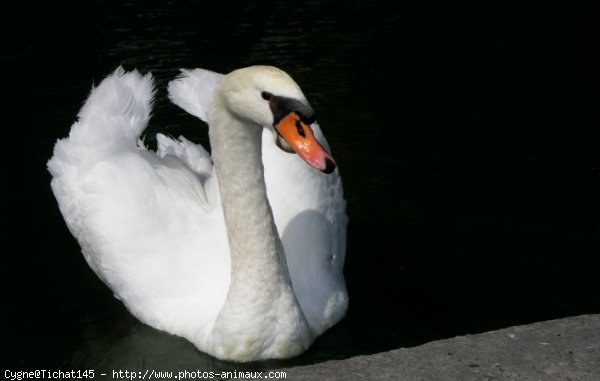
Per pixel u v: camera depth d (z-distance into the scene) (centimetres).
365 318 1077
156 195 1128
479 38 1820
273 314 980
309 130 833
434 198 1314
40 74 1677
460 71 1692
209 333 1020
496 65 1712
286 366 1002
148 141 1506
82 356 1033
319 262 1080
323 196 1139
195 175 1184
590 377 766
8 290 1149
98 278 1185
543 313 1070
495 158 1412
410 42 1800
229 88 878
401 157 1420
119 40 1805
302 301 1045
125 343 1055
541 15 1923
